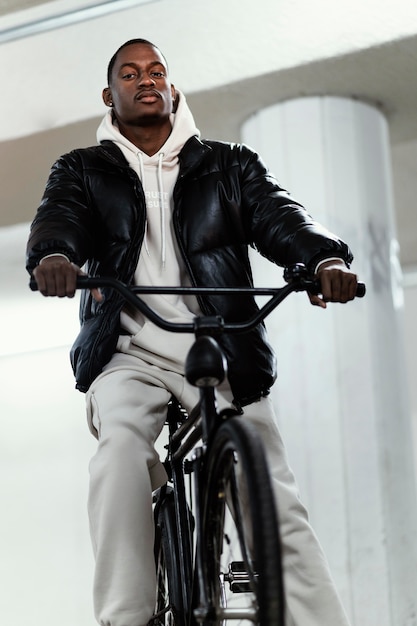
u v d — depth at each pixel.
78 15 5.01
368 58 4.86
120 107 2.46
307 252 2.11
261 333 2.33
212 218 2.37
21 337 8.98
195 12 4.97
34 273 1.90
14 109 5.36
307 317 4.82
